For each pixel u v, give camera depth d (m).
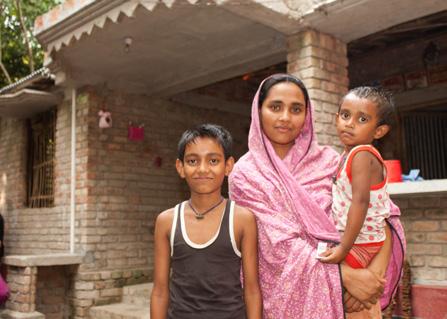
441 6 4.13
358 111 1.79
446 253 3.90
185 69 6.39
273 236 1.81
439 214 3.96
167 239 1.87
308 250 1.77
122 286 6.50
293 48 4.60
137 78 6.75
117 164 6.68
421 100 6.27
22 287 5.84
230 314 1.72
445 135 6.60
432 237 3.99
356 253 1.79
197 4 4.06
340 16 4.29
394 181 3.97
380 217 1.79
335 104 4.59
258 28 5.06
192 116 7.50
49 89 7.16
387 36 6.13
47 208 7.19
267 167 1.95
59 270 6.49
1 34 11.44
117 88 6.73
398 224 1.92
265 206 1.88
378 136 1.85
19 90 7.36
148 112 7.04
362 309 1.80
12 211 8.14
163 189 7.12
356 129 1.80
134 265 6.71
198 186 1.81
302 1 4.42
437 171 6.57
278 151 2.04
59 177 6.96
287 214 1.85
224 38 5.34
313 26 4.48
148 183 6.96
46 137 7.58
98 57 5.88
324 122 4.47
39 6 10.80
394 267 1.92
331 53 4.64
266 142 1.98
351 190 1.77
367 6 4.11
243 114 8.08
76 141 6.64
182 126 7.37
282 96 1.94
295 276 1.75
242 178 1.97
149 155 7.00
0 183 8.62
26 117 8.04
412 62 6.37
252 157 2.00
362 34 4.68
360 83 6.91
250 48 5.56
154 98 7.11
